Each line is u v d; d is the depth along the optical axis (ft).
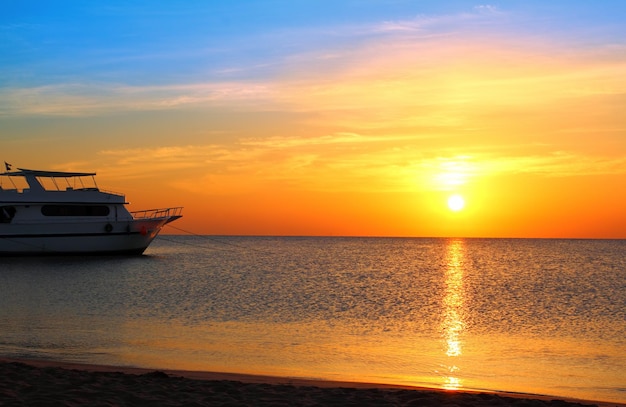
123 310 96.17
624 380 51.55
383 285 146.61
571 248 488.85
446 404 36.50
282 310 97.76
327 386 44.60
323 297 118.11
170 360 57.06
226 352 61.67
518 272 198.90
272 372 52.70
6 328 76.02
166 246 456.45
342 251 385.70
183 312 94.02
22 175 188.34
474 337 73.67
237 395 37.24
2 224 186.60
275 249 413.18
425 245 561.84
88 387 37.14
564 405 37.01
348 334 74.79
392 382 49.60
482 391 46.39
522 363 58.29
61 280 149.38
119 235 199.21
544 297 122.21
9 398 33.96
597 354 62.95
